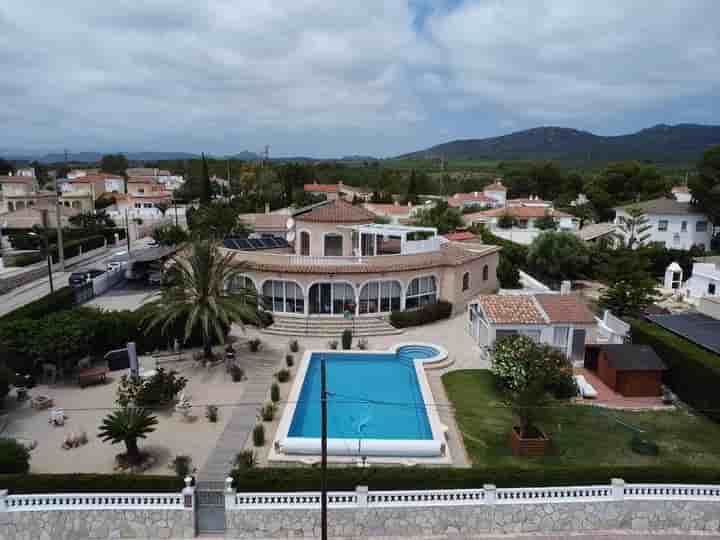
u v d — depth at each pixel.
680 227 70.62
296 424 23.94
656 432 23.81
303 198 120.94
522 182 155.25
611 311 41.84
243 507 16.86
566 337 32.09
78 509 16.72
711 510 17.47
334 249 43.56
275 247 46.38
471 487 17.50
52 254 64.75
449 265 41.53
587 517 17.41
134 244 82.94
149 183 129.62
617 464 20.91
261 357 32.06
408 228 42.69
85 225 86.69
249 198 112.38
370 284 38.56
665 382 28.94
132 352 27.34
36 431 22.88
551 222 84.81
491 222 89.12
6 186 112.19
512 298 34.09
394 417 24.73
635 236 69.62
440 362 31.48
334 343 33.41
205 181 108.81
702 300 35.56
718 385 24.59
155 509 16.75
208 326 29.77
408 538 17.03
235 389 27.39
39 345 26.53
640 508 17.47
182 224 99.12
